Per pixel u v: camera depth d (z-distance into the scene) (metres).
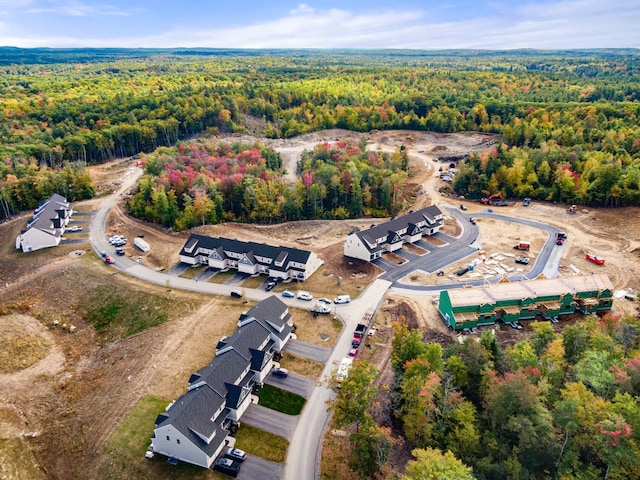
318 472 54.91
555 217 131.50
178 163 151.50
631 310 86.81
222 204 134.75
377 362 73.00
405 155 174.12
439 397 56.34
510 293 84.31
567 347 64.62
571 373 60.97
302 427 61.25
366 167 147.25
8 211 135.62
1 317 91.94
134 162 186.75
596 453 47.53
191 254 106.06
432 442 55.09
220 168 146.50
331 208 142.25
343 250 113.94
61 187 143.50
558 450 49.47
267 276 100.81
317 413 63.53
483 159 152.88
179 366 72.56
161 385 68.88
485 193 147.62
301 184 139.50
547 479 49.00
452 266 104.94
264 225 131.25
